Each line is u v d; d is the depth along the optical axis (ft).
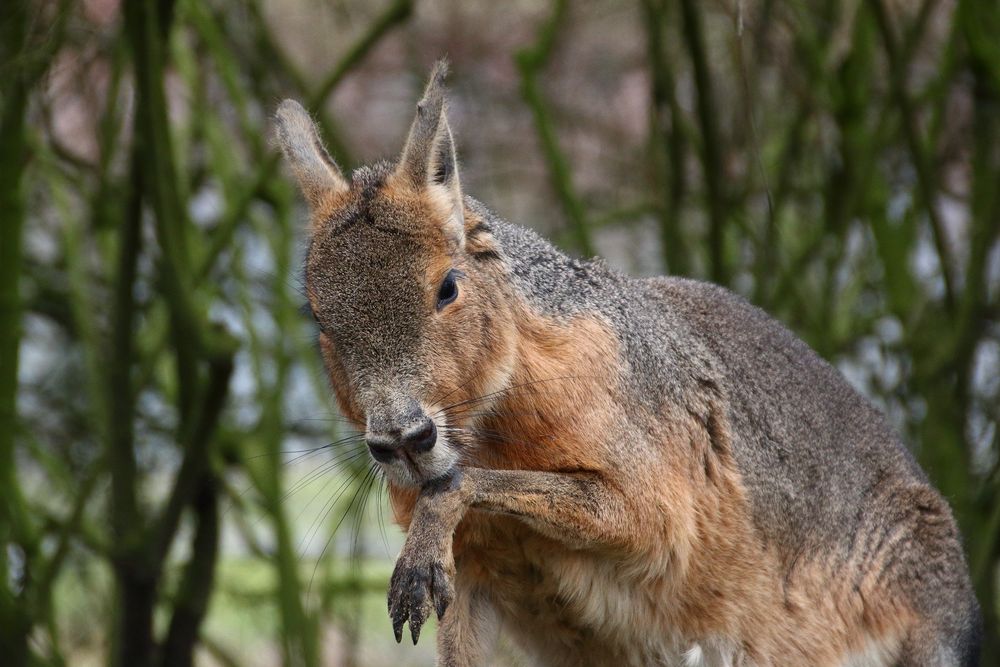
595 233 54.54
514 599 28.12
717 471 29.04
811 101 43.83
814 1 48.06
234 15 47.75
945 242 43.45
